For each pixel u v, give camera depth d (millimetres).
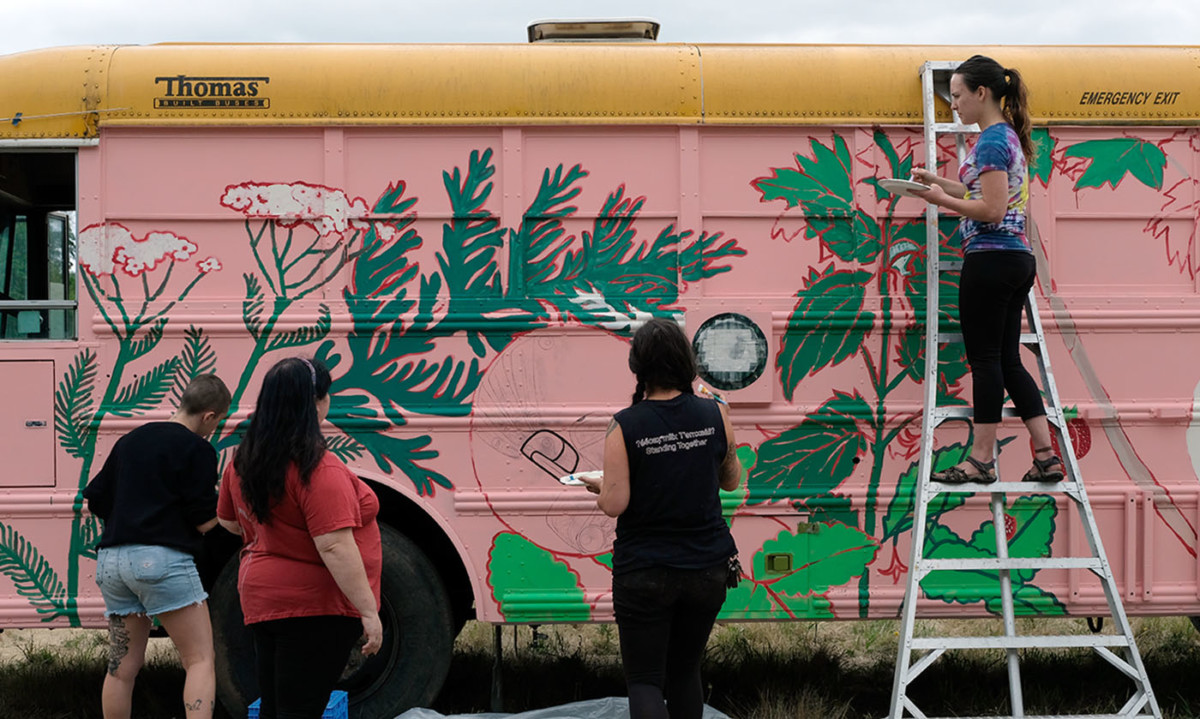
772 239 4352
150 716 4816
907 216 4363
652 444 3141
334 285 4293
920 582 4297
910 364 4355
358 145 4309
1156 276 4414
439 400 4293
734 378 4312
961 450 4359
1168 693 4984
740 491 4297
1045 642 3953
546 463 4289
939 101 4367
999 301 3973
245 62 4301
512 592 4285
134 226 4258
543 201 4328
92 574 4195
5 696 5020
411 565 4328
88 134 4246
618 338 4312
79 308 4230
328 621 3104
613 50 4395
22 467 4199
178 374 4250
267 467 3031
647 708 3104
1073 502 4340
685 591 3135
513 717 4234
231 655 4285
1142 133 4414
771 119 4340
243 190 4277
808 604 4297
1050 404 4125
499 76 4320
